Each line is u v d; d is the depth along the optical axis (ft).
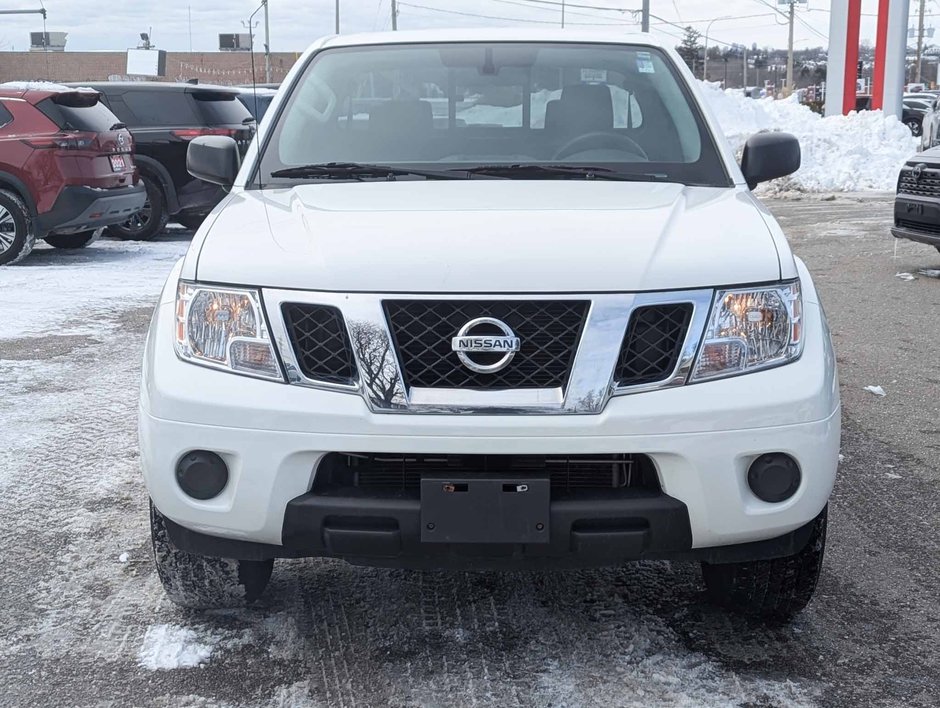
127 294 30.48
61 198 34.99
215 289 9.20
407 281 8.75
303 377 8.88
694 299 8.91
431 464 8.87
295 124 12.89
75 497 14.16
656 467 8.77
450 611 10.89
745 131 81.56
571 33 14.38
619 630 10.48
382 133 12.69
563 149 12.43
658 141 12.51
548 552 8.78
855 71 89.30
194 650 10.02
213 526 9.07
